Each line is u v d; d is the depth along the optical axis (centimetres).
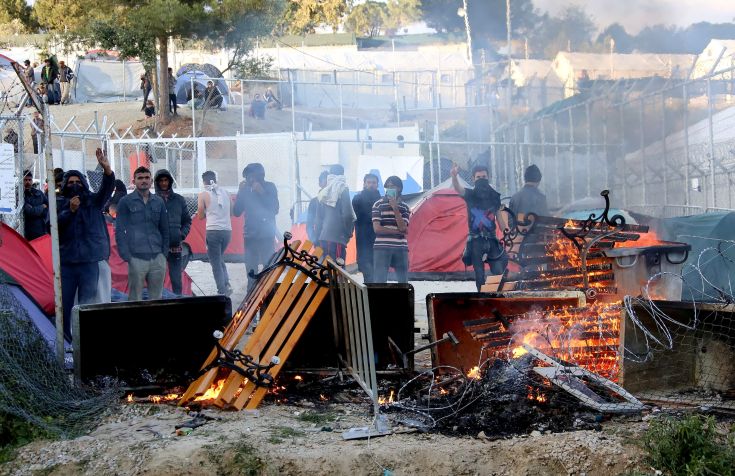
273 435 544
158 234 905
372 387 560
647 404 607
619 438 525
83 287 826
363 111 3800
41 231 1104
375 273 1013
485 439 533
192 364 695
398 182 1008
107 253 835
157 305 673
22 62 4316
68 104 3872
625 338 626
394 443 525
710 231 973
